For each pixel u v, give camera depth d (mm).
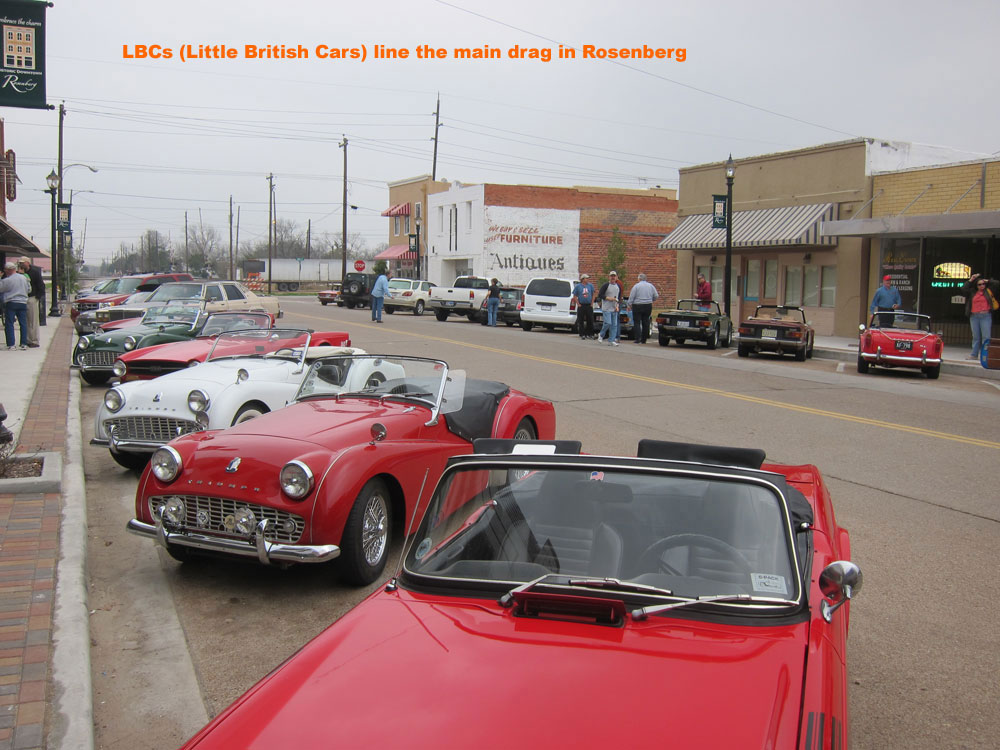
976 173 22609
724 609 2930
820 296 26875
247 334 10930
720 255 30797
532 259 47500
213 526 5633
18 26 10617
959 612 5375
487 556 3350
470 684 2529
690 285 32156
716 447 4234
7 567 5586
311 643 2955
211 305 20672
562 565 3246
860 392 15273
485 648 2736
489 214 46406
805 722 2377
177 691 4371
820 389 15523
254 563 6273
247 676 4527
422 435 6410
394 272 58969
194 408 8109
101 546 6602
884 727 3979
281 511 5422
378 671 2639
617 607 2881
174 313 15523
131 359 11273
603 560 3244
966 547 6652
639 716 2355
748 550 3156
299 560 5328
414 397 6824
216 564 6246
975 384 17016
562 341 24516
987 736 3906
